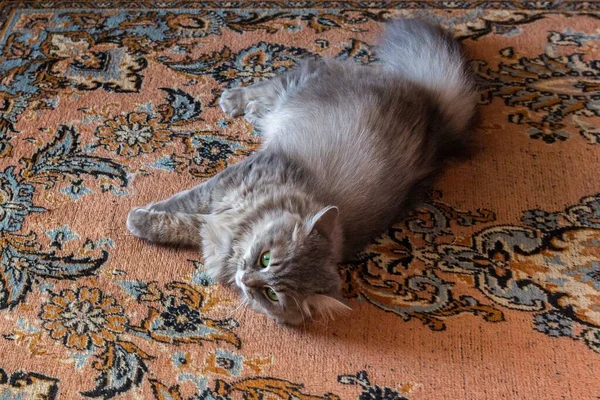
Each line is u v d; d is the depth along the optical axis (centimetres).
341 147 138
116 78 156
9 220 140
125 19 164
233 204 135
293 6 166
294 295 129
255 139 149
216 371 130
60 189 143
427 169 143
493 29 163
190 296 136
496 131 152
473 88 151
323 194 136
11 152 147
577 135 151
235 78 156
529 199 145
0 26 162
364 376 131
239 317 134
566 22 164
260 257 130
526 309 135
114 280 136
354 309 135
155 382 129
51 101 153
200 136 149
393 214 140
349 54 160
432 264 139
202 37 161
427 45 152
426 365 131
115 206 142
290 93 149
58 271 136
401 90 144
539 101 155
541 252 140
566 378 130
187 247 139
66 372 129
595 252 140
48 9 165
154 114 151
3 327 132
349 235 137
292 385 130
